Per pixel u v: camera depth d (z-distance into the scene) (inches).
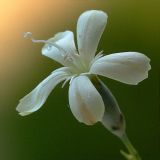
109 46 9.0
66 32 6.9
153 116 8.6
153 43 8.9
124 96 8.7
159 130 8.6
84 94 6.1
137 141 8.7
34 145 9.1
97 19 6.6
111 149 8.7
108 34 9.0
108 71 6.2
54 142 9.0
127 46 9.0
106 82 8.7
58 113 8.9
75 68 6.5
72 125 8.9
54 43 6.6
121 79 6.1
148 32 8.9
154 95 8.7
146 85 8.7
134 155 6.4
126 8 9.1
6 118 9.2
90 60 6.5
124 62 6.2
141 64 6.1
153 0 9.0
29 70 9.3
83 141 8.8
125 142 6.4
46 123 9.0
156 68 8.8
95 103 6.0
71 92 6.2
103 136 8.7
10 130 9.2
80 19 6.6
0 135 9.2
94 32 6.5
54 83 6.4
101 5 9.2
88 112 6.0
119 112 6.3
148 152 8.6
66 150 8.9
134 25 9.0
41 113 9.0
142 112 8.7
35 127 9.1
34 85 9.3
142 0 9.0
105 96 6.3
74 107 6.1
